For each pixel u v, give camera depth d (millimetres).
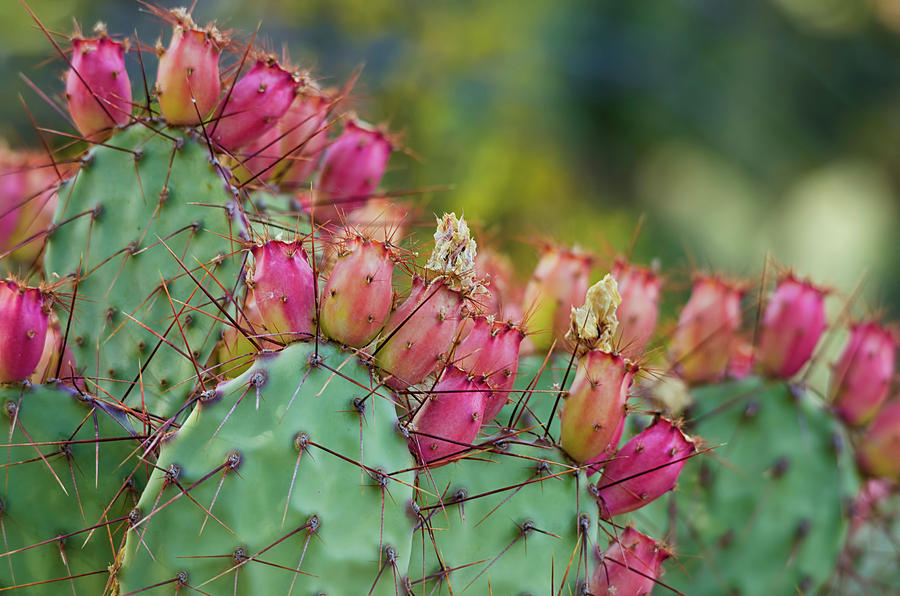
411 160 2320
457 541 1133
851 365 1388
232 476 1082
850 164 3979
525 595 1133
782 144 3932
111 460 1148
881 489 1456
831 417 1375
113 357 1207
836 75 4066
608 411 1142
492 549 1135
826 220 3791
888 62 4148
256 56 1257
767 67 3979
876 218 3807
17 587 1144
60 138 2236
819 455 1363
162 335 1201
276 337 1118
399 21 3277
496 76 3271
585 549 1143
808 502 1354
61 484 1144
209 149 1219
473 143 2803
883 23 4184
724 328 1372
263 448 1084
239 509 1078
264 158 1263
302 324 1114
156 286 1205
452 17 3326
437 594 1128
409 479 1104
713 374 1379
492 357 1146
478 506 1139
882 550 1468
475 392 1126
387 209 1336
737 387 1373
